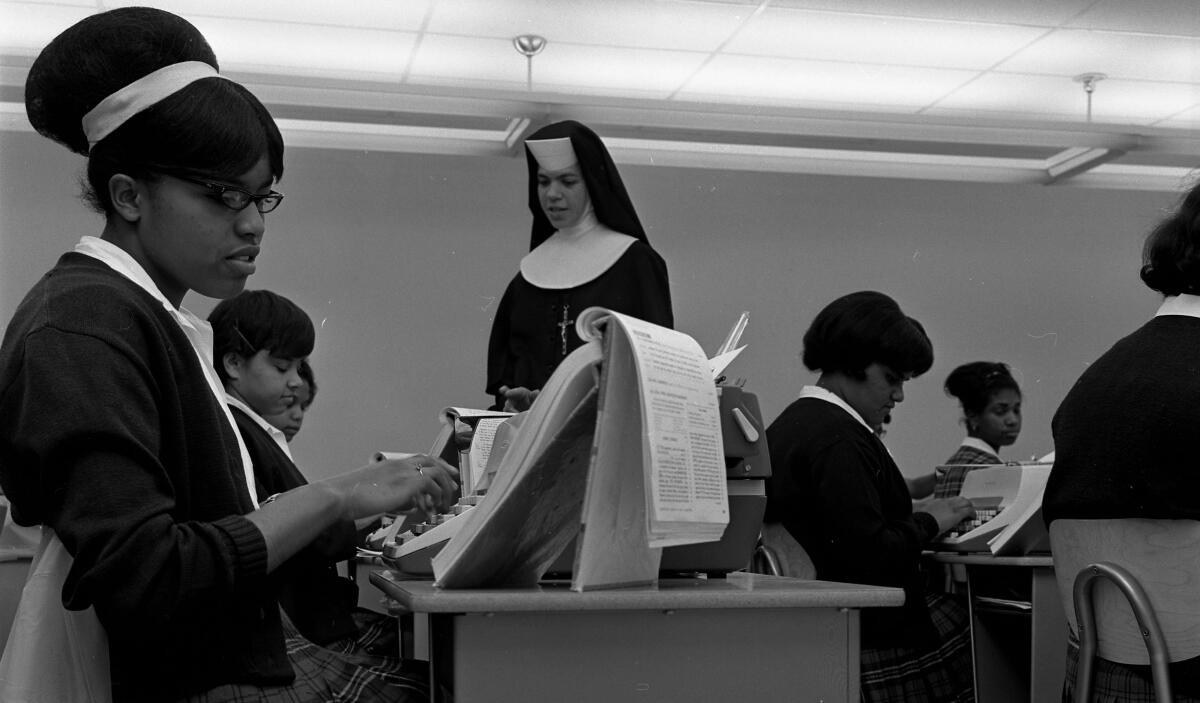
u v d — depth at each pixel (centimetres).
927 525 222
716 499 104
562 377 100
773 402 529
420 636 184
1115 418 147
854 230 541
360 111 459
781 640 102
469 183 507
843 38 419
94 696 97
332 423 488
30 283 456
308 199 491
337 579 162
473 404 502
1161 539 142
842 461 204
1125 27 410
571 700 97
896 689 204
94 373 92
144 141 102
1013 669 239
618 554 104
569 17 400
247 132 105
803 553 209
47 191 459
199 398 103
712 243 528
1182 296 153
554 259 258
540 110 416
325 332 489
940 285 547
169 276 109
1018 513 224
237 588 93
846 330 222
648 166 523
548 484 101
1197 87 468
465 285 504
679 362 105
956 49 430
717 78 457
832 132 443
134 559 88
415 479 109
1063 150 522
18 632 97
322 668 112
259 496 166
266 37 411
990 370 360
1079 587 149
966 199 552
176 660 99
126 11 106
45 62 105
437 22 402
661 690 99
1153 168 558
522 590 102
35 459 90
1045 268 555
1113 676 147
